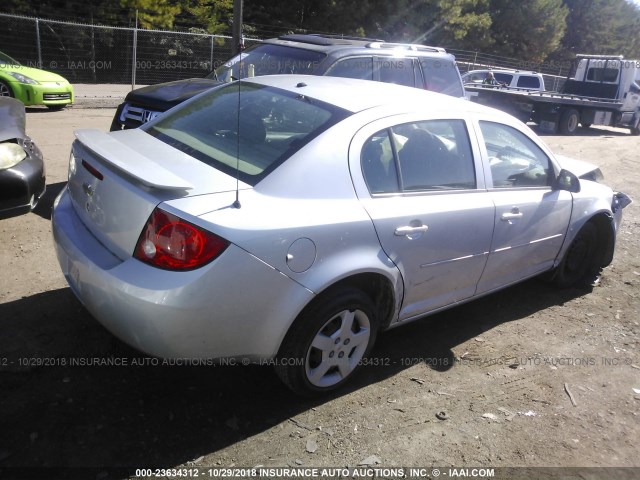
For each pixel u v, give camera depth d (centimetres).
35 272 414
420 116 342
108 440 265
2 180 421
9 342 327
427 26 3055
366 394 321
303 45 691
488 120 387
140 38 1866
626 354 394
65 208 320
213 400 301
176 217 248
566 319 440
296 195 278
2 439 258
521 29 3897
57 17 2069
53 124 1056
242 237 252
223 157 298
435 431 296
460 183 357
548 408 325
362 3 2730
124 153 285
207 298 248
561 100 1705
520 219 391
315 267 276
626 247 632
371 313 314
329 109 321
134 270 255
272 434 281
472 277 374
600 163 1160
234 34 1388
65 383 299
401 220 311
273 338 273
